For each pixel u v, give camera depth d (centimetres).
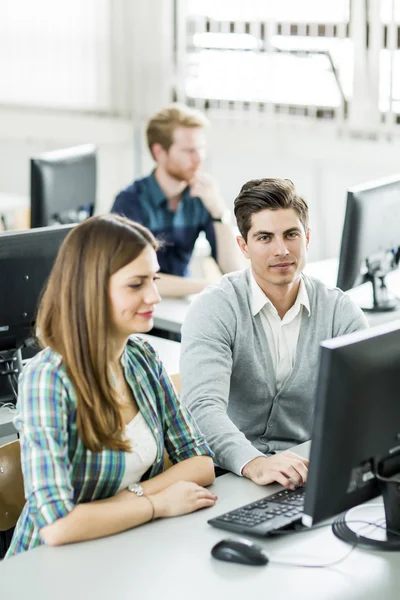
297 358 304
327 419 210
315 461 213
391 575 212
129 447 240
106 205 708
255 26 612
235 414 307
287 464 258
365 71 582
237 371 303
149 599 200
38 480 224
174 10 653
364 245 399
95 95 691
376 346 218
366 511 244
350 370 211
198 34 641
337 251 612
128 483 245
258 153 631
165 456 274
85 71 688
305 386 305
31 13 693
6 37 704
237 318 300
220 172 654
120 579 208
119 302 229
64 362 232
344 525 234
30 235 330
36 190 449
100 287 228
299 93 607
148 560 217
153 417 254
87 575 210
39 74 702
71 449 233
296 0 595
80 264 229
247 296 304
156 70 669
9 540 261
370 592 204
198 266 614
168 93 668
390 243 417
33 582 207
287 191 295
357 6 575
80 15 680
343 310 309
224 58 632
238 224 302
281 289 299
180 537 228
